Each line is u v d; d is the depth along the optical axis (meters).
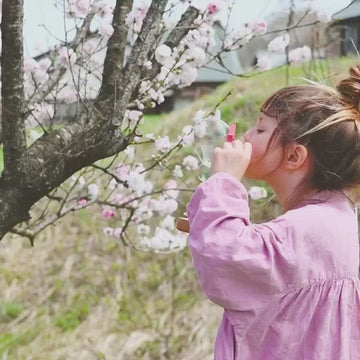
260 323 1.73
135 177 2.49
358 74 1.97
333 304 1.77
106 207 2.96
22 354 4.99
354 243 1.85
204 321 5.16
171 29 2.36
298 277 1.73
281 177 1.90
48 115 2.47
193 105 7.26
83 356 4.93
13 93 1.93
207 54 2.58
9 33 1.88
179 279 5.83
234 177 1.79
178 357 4.83
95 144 2.08
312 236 1.76
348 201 1.90
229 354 1.75
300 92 1.90
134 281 5.95
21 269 6.14
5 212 2.01
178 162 4.79
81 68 2.61
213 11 2.39
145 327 5.21
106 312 5.59
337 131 1.84
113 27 2.15
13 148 1.98
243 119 6.45
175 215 5.16
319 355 1.73
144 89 2.25
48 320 5.49
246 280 1.70
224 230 1.70
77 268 6.20
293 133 1.86
